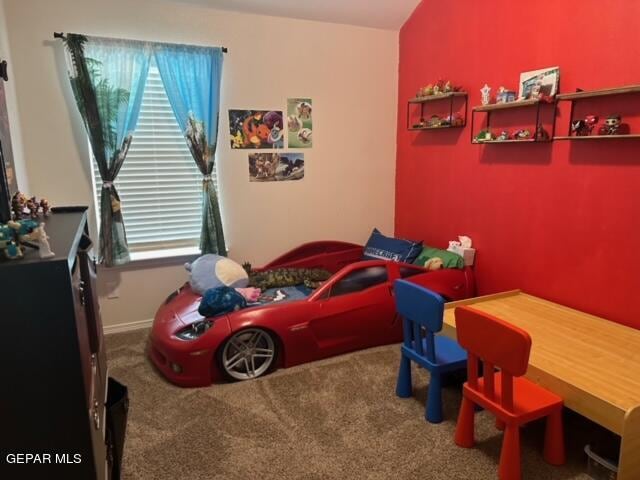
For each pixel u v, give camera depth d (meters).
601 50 2.25
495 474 1.80
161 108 3.21
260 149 3.50
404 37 3.75
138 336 3.18
